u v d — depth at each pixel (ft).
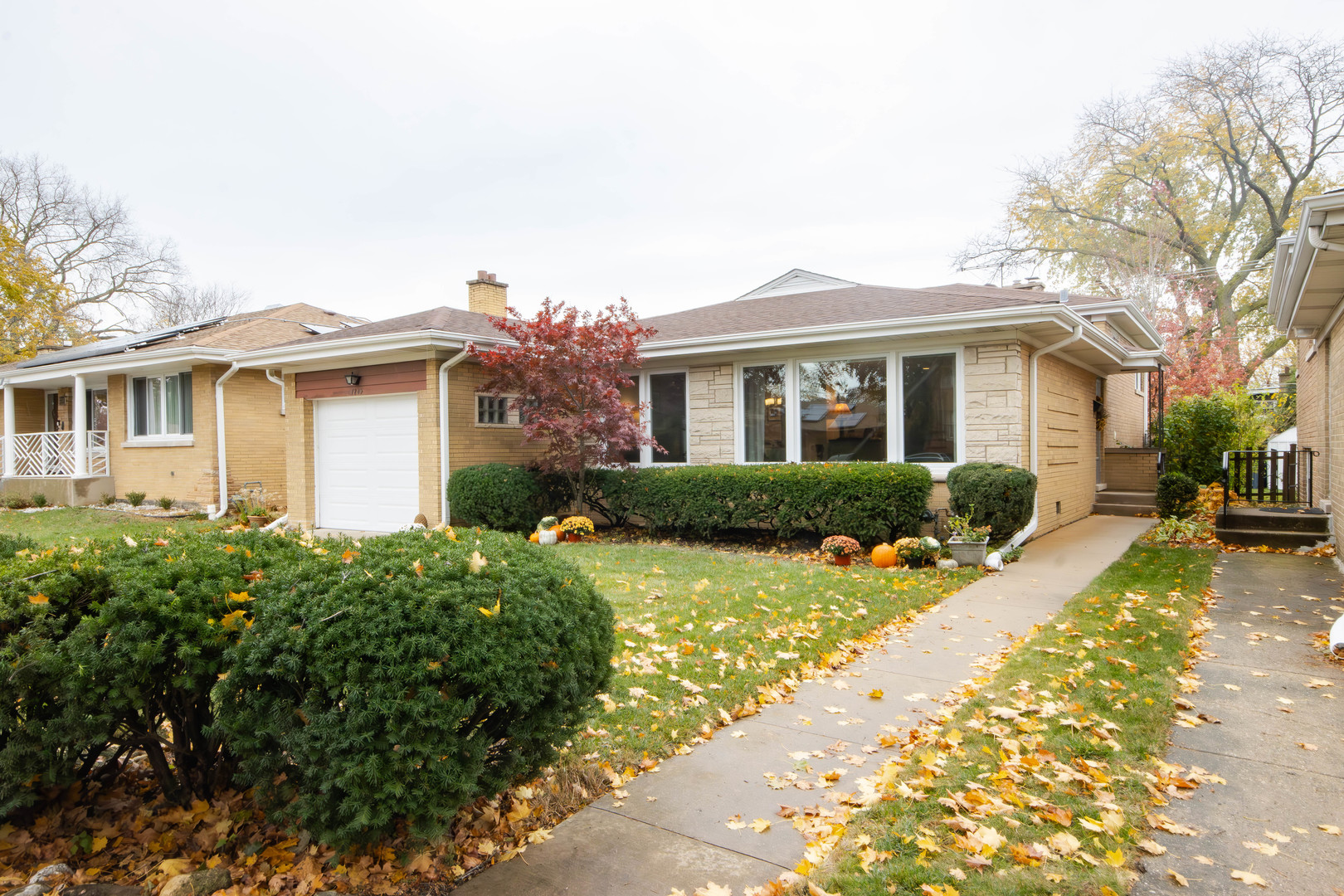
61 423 68.80
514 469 36.19
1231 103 75.72
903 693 14.64
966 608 21.42
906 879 8.22
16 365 64.13
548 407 35.47
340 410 41.70
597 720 12.82
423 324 39.40
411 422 38.19
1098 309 38.60
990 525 28.30
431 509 36.91
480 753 8.39
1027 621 19.74
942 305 32.71
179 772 9.75
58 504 56.24
